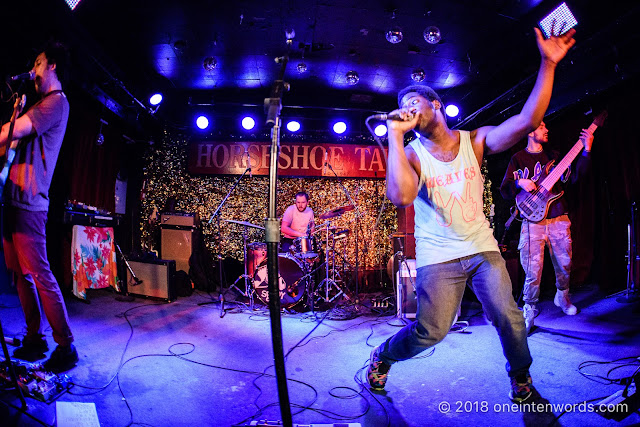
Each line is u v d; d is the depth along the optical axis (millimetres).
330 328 3986
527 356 2002
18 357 2494
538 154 3625
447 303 1946
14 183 2256
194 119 6699
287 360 2934
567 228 3568
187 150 6738
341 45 4887
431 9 4117
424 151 1973
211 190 6805
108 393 2240
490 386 2379
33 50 3703
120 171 6242
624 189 4391
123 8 4070
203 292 5836
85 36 4121
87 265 4922
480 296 1979
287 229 5395
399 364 2770
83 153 4988
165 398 2227
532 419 1975
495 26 4387
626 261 4445
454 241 1949
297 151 6742
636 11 3496
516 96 5219
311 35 4660
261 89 6293
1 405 1876
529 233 3527
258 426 1894
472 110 6219
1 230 2322
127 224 6395
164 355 2938
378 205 6965
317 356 3037
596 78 4312
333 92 6391
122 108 5320
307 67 5512
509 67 5160
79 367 2572
